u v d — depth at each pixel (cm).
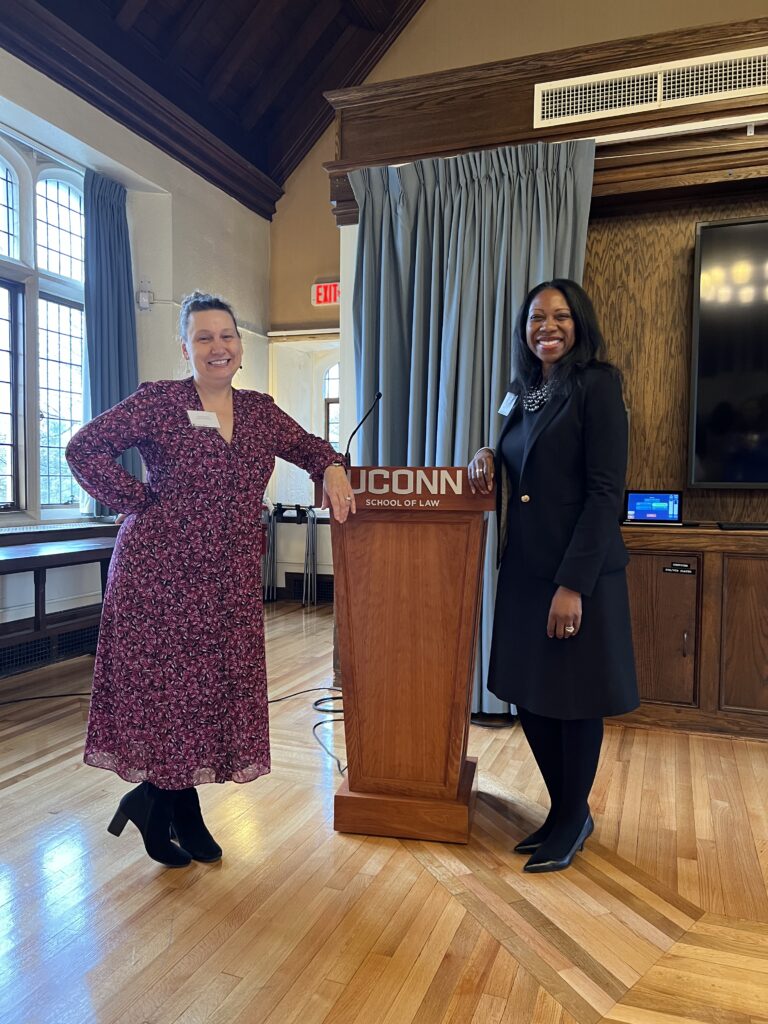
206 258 563
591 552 179
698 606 310
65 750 286
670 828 220
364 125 353
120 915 169
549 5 534
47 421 496
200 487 180
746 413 323
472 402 325
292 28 554
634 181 318
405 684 210
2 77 389
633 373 349
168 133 511
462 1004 139
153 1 472
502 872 192
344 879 187
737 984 147
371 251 345
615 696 186
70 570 477
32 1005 139
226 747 186
